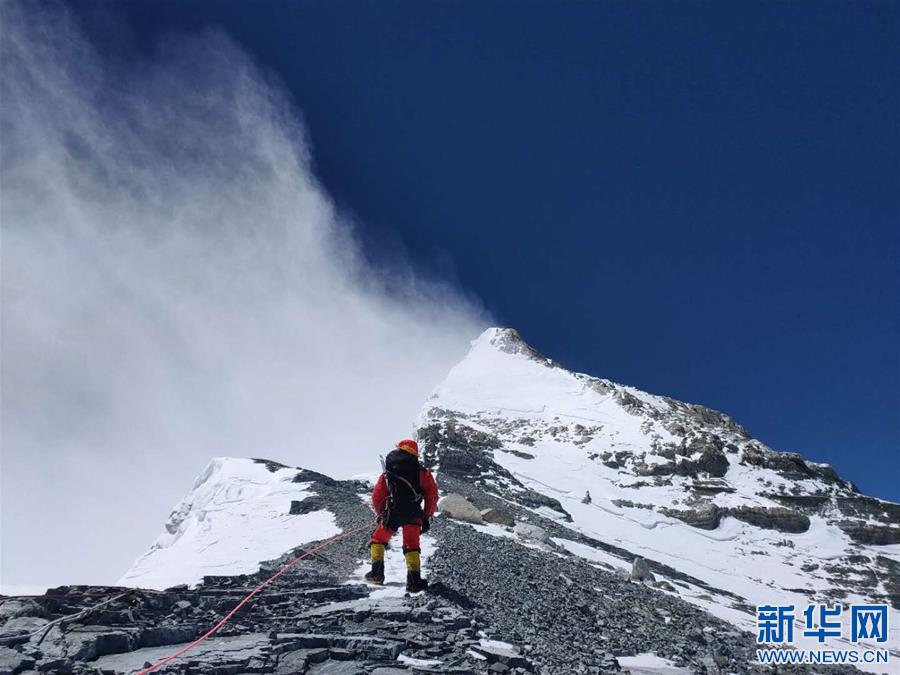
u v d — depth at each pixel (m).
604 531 96.44
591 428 151.12
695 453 135.62
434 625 10.65
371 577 11.09
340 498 38.62
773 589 91.50
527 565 22.73
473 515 36.62
